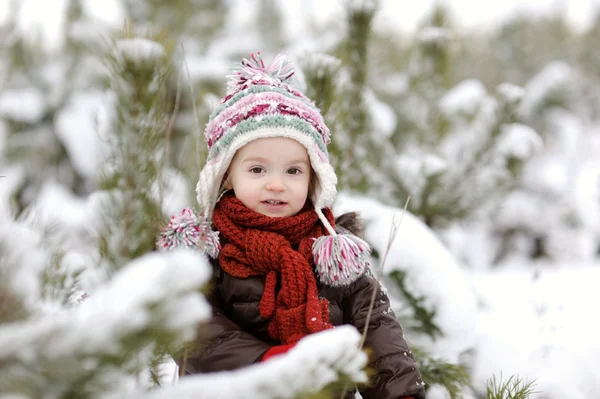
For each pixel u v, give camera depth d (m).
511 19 8.57
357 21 2.35
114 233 1.45
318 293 1.39
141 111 1.45
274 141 1.36
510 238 5.09
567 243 5.05
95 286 1.34
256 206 1.38
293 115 1.37
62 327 0.54
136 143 1.46
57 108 4.57
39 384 0.56
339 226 1.56
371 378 1.33
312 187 1.49
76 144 4.28
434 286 1.86
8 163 4.23
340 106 2.08
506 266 4.90
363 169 2.64
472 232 4.21
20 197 3.88
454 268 1.93
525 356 1.91
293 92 1.45
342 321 1.43
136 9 4.49
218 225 1.40
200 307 0.58
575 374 1.85
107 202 1.50
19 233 0.73
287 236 1.40
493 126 3.04
